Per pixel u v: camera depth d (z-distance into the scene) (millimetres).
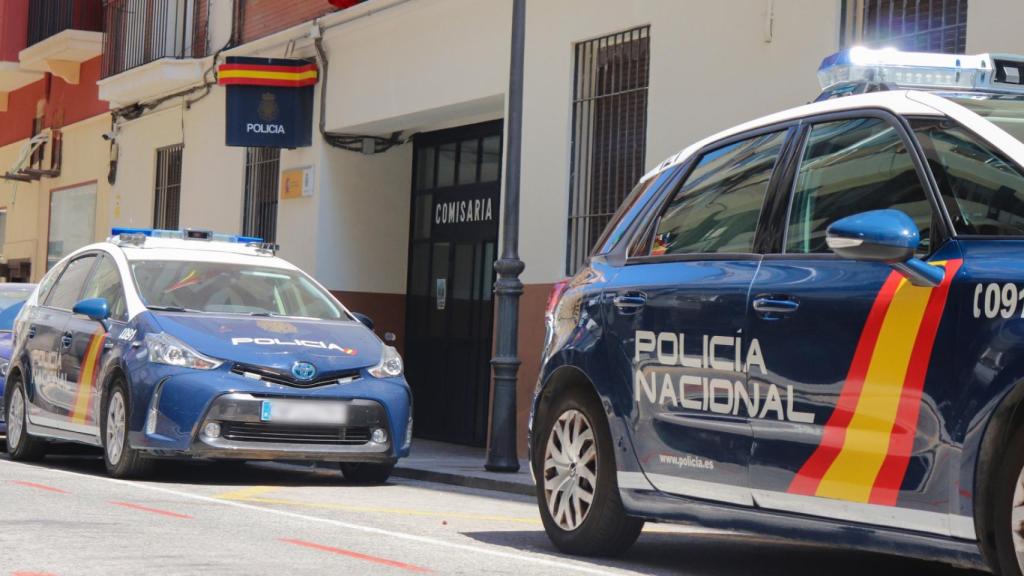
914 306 6152
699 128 15219
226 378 12266
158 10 26938
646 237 8203
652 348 7672
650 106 15867
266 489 12469
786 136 7398
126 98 28359
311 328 13195
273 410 12273
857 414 6352
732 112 14828
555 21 17484
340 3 21672
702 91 15195
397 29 20656
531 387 17312
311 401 12414
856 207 6734
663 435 7559
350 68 21766
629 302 7930
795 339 6715
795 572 7934
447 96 19547
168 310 13367
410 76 20344
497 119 20453
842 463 6422
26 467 14031
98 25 31125
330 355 12711
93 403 13438
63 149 32500
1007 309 5773
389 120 21016
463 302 21109
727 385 7113
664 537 9555
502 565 7719
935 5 12797
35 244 33844
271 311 13852
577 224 17062
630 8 16266
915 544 6125
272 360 12422
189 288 13789
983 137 6340
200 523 9375
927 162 6473
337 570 7340
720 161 7891
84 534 8453
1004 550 5742
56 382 14383
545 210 17438
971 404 5836
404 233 22703
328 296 14398
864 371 6332
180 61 25703
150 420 12344
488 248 20562
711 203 7777
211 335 12609
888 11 13250
